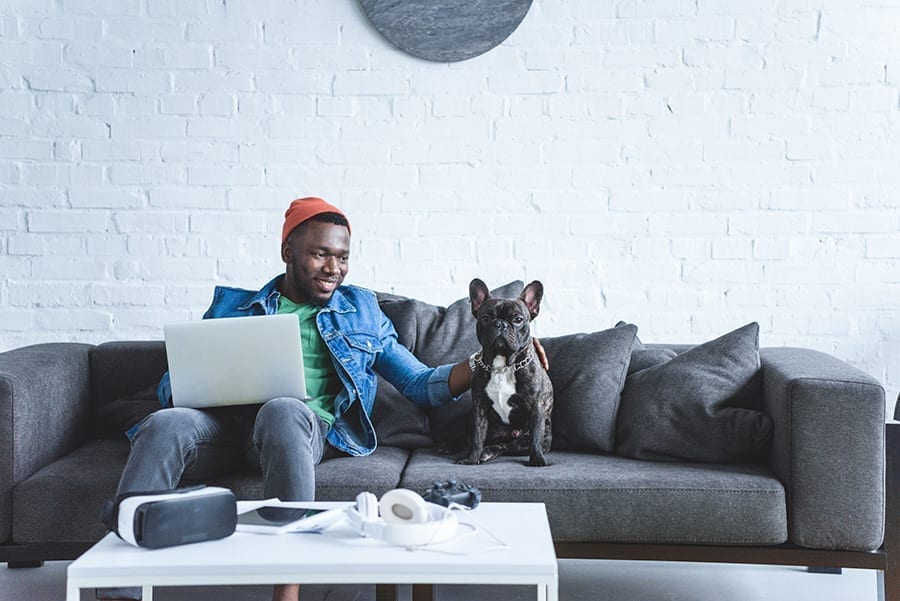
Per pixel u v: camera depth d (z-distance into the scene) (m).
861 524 2.11
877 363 3.16
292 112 3.22
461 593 2.54
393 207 3.23
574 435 2.53
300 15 3.21
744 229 3.18
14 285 3.23
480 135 3.21
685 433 2.38
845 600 2.46
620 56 3.18
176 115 3.22
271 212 3.24
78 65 3.21
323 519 1.62
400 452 2.56
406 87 3.21
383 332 2.65
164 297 3.25
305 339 2.55
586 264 3.22
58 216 3.22
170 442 2.05
